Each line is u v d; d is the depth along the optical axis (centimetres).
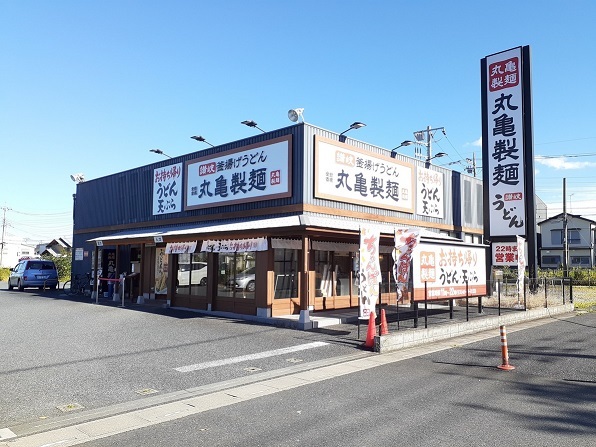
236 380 784
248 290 1502
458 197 2316
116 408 636
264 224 1441
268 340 1129
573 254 5169
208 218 1814
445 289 1323
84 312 1647
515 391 719
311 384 761
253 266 1492
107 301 2073
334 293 1695
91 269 2552
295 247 1488
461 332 1280
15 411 620
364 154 1714
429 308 1775
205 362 909
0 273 4653
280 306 1469
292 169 1514
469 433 536
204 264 1691
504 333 890
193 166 1916
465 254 1441
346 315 1499
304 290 1304
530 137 1925
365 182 1711
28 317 1515
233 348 1038
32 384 748
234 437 526
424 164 2067
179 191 1988
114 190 2448
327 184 1551
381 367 883
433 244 1284
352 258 1792
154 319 1466
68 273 4038
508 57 1989
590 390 729
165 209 2061
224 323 1388
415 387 741
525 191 1928
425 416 597
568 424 570
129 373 823
